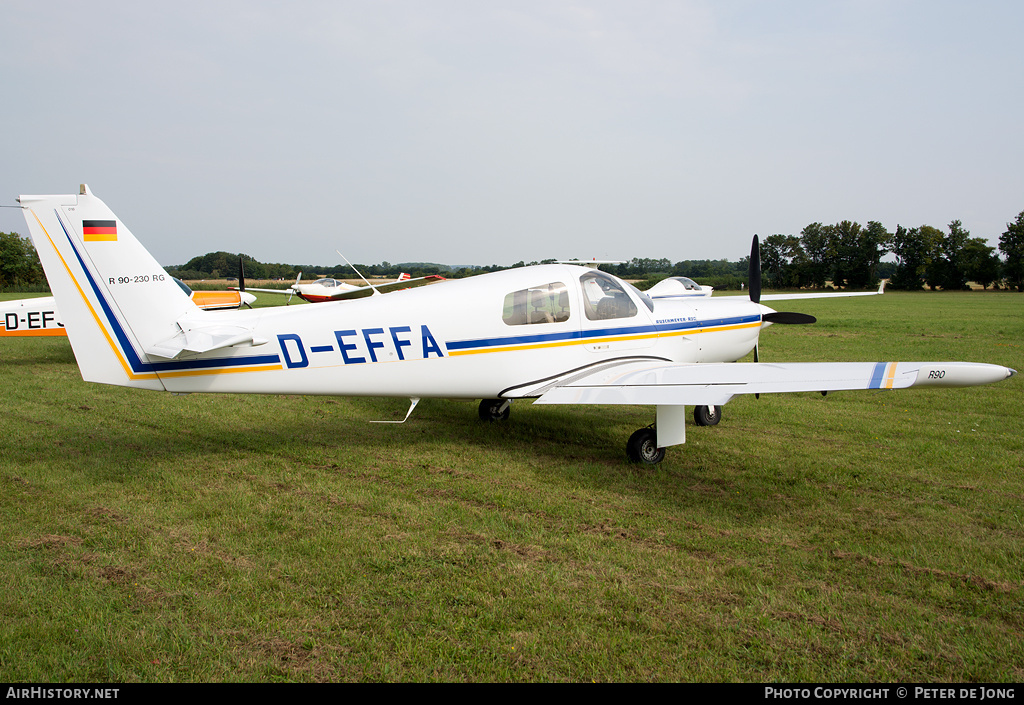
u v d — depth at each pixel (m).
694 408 7.23
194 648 2.87
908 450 6.17
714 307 7.56
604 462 5.83
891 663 2.81
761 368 5.31
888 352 12.95
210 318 5.52
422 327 5.83
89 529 4.13
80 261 5.16
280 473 5.35
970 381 4.21
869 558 3.79
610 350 6.61
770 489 5.05
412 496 4.81
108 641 2.90
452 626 3.04
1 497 4.68
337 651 2.86
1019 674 2.73
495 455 6.01
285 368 5.58
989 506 4.63
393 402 8.57
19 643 2.88
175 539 3.98
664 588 3.42
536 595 3.33
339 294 31.14
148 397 8.58
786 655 2.86
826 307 29.73
